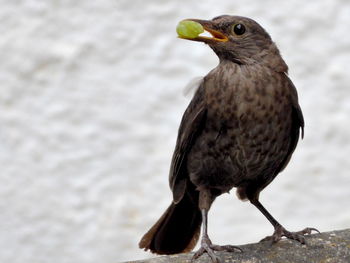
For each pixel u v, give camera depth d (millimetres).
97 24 14602
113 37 14562
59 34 14602
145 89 14406
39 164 14227
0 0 14750
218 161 9633
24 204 14117
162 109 14352
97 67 14508
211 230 13727
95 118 14359
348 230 9062
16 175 14203
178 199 9883
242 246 8961
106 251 13883
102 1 14656
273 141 9531
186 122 9688
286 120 9531
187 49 14461
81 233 14016
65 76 14484
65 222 14031
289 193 14016
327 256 8703
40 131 14328
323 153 14164
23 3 14734
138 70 14461
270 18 14547
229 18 9672
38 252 14039
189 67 14406
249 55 9586
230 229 13750
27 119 14352
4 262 13859
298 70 14438
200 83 9734
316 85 14391
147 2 14594
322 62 14445
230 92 9438
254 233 13727
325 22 14539
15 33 14602
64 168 14203
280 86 9477
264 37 9664
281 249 8820
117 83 14445
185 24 9602
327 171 14094
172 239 10359
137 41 14539
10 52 14523
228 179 9789
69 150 14273
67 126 14336
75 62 14492
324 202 13930
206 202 9727
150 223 13938
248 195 10031
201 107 9547
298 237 8961
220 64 9719
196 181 9797
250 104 9398
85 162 14258
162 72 14438
